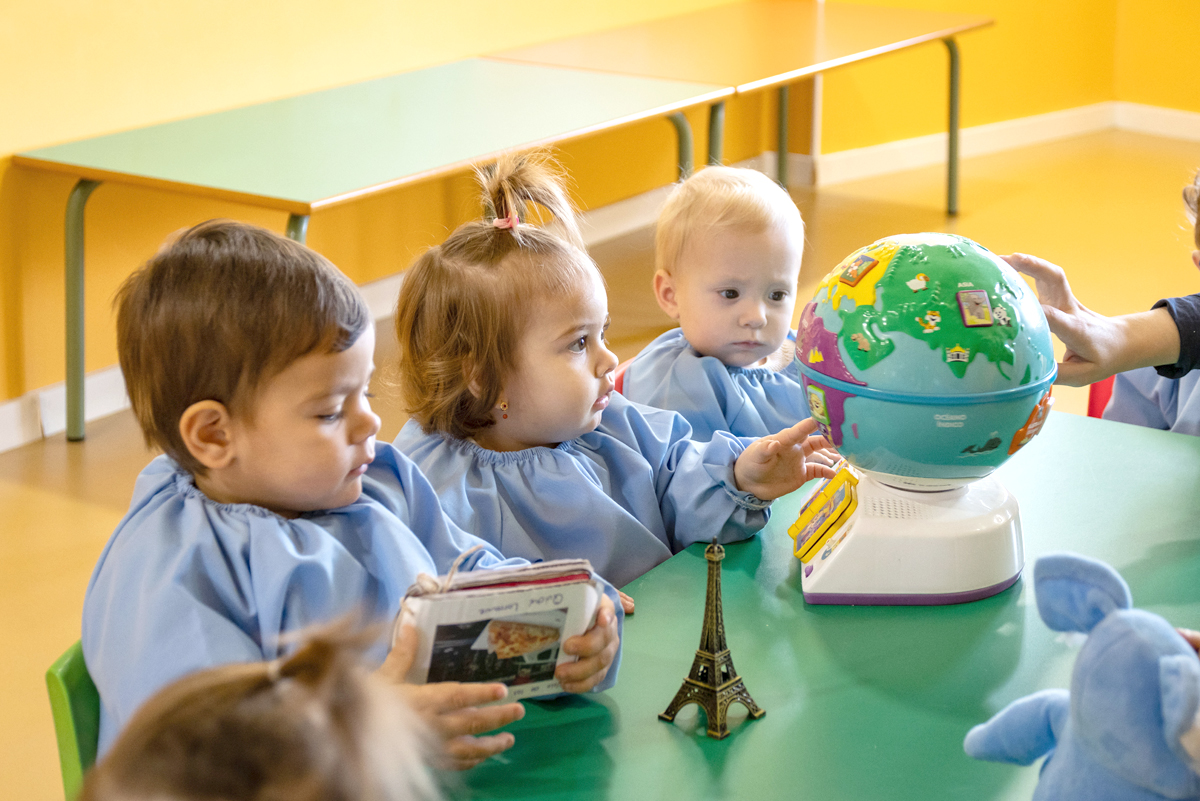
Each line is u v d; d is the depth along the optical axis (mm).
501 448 1167
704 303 1396
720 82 3244
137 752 375
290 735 370
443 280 1113
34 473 2621
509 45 3930
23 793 1570
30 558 2232
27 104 2672
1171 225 4379
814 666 866
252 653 786
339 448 864
